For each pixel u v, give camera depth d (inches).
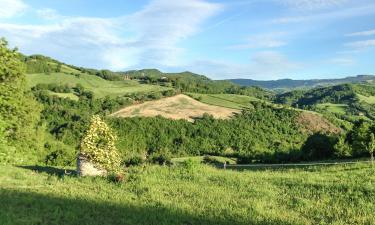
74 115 4424.2
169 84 7411.4
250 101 6058.1
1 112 1428.4
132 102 5393.7
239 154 3708.2
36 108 1641.2
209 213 536.4
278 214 544.1
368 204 587.8
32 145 1680.6
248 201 613.0
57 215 479.2
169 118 4884.4
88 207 536.1
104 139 857.5
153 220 485.7
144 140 4451.3
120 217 496.1
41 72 6550.2
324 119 5600.4
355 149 2103.8
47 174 837.8
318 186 729.6
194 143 4503.0
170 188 708.0
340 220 514.0
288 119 5487.2
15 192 598.5
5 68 1419.8
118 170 863.1
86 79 6722.4
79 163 841.5
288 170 1108.5
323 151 2962.6
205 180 809.5
